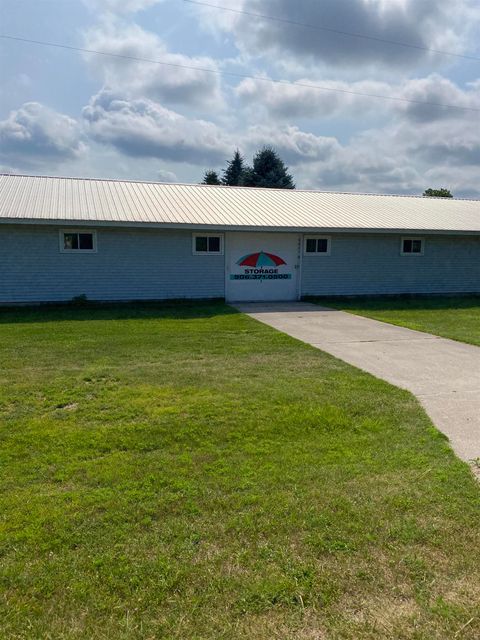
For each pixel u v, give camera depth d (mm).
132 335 8875
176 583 2273
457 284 17031
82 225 12641
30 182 15500
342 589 2244
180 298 14281
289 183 52312
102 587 2242
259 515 2838
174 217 13617
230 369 6344
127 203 14492
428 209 18578
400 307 13773
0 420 4367
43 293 13117
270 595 2199
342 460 3590
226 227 13641
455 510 2906
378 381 5762
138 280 13820
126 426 4223
